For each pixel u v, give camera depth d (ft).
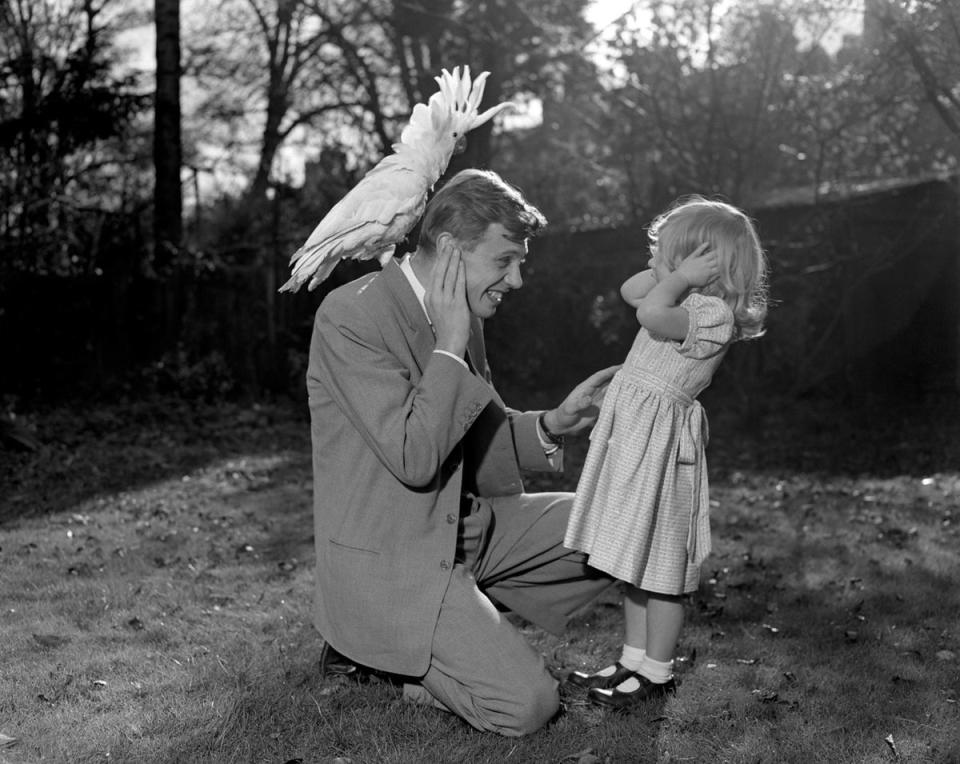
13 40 57.36
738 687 11.39
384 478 10.01
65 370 40.63
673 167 44.45
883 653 12.57
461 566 10.27
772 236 43.14
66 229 42.91
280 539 18.97
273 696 10.77
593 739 9.98
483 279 10.02
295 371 42.11
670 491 10.64
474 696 9.86
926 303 44.09
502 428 11.14
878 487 25.63
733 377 42.47
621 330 47.14
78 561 17.12
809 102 39.47
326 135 73.51
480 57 55.47
